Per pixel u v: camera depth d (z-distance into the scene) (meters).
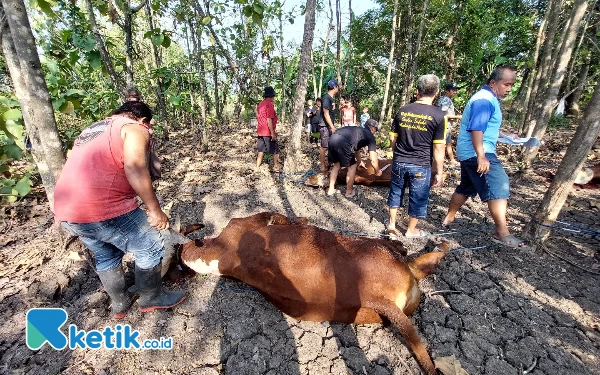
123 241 2.30
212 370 2.18
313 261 2.40
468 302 2.71
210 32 6.58
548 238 3.51
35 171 5.66
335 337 2.41
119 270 2.49
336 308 2.35
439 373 2.13
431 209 4.52
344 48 13.62
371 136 4.76
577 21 4.77
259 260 2.57
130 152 2.05
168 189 5.36
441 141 3.26
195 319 2.59
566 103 15.23
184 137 10.20
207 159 7.30
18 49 2.69
